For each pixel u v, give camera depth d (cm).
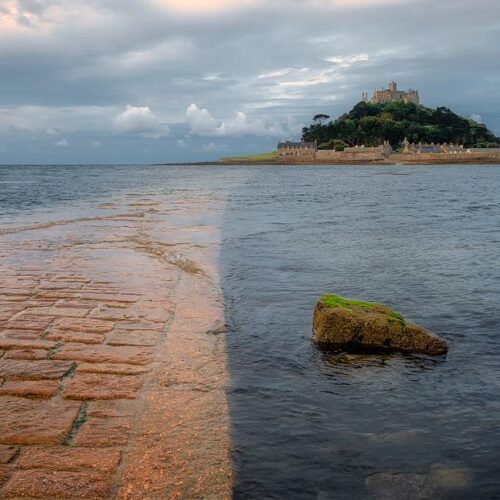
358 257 1324
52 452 427
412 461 429
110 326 753
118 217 2273
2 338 691
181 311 838
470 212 2620
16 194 4097
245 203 3212
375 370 617
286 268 1185
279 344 700
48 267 1155
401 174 9950
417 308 878
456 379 593
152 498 376
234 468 414
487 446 452
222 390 552
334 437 463
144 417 489
